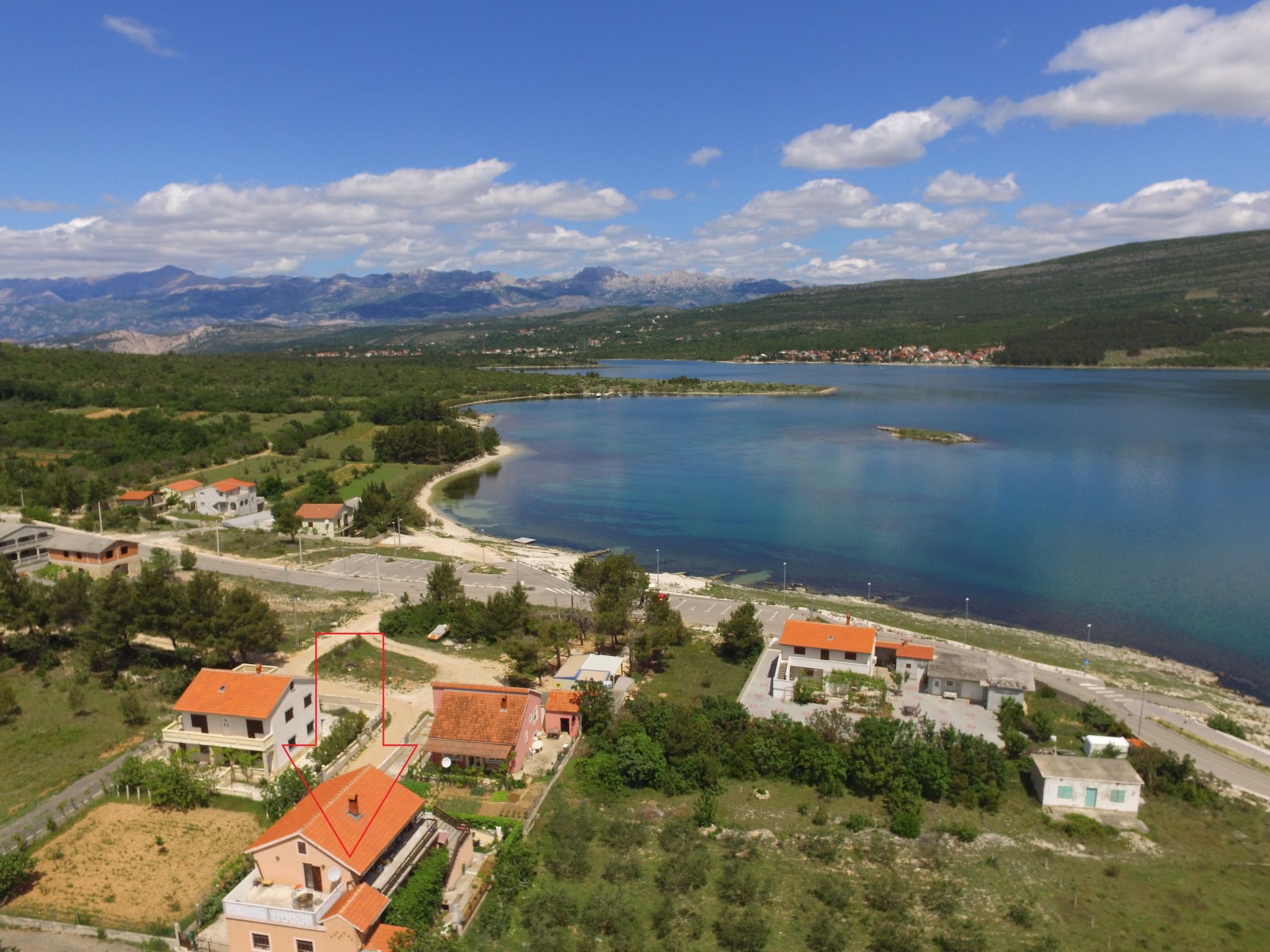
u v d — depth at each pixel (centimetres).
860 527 17100
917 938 4841
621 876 5406
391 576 12369
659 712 7394
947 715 8019
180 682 7806
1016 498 19625
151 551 12825
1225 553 15125
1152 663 10356
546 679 8519
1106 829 6241
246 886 4525
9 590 8456
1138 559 14800
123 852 5412
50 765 6481
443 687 7631
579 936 4788
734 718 7431
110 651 8300
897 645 9138
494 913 4872
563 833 5825
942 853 5850
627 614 10031
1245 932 5116
